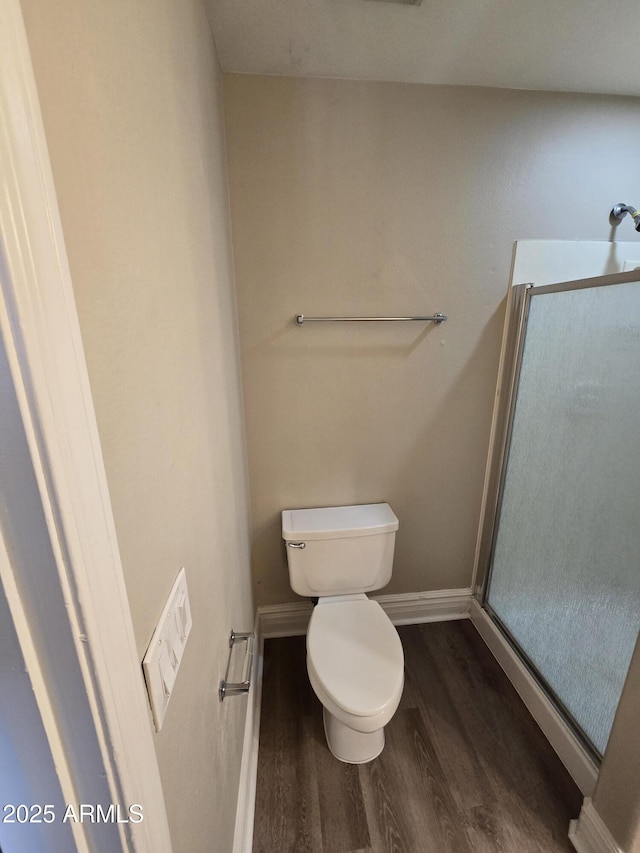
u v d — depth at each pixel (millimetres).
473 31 1129
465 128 1415
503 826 1177
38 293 254
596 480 1314
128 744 357
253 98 1313
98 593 312
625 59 1258
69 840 351
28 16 266
